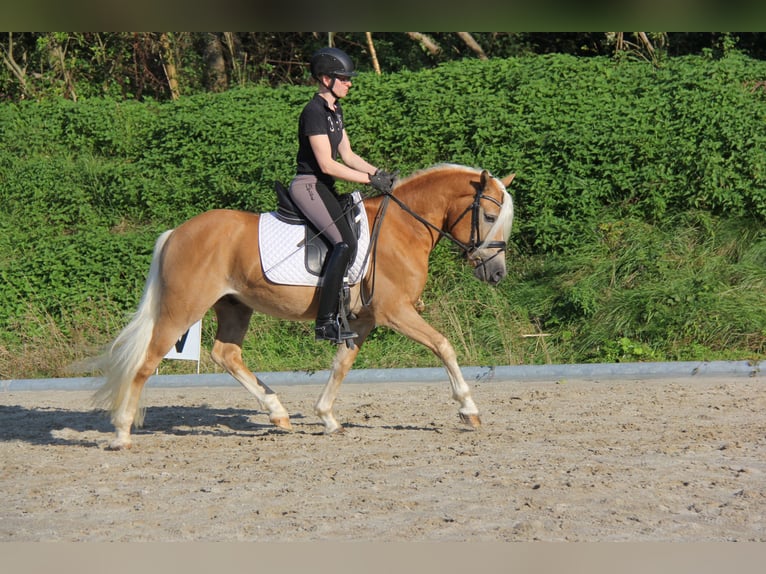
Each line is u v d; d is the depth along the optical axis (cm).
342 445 855
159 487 714
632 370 1220
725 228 1558
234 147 1850
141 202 1848
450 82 1891
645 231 1573
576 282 1494
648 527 568
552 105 1769
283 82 2650
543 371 1241
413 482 700
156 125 2045
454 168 884
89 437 936
